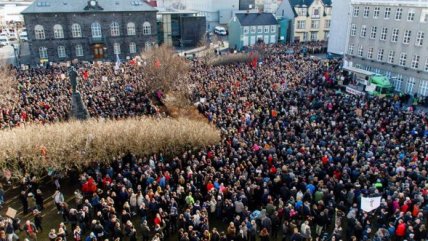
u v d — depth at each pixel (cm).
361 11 5644
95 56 7356
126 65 5703
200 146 2772
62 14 6838
